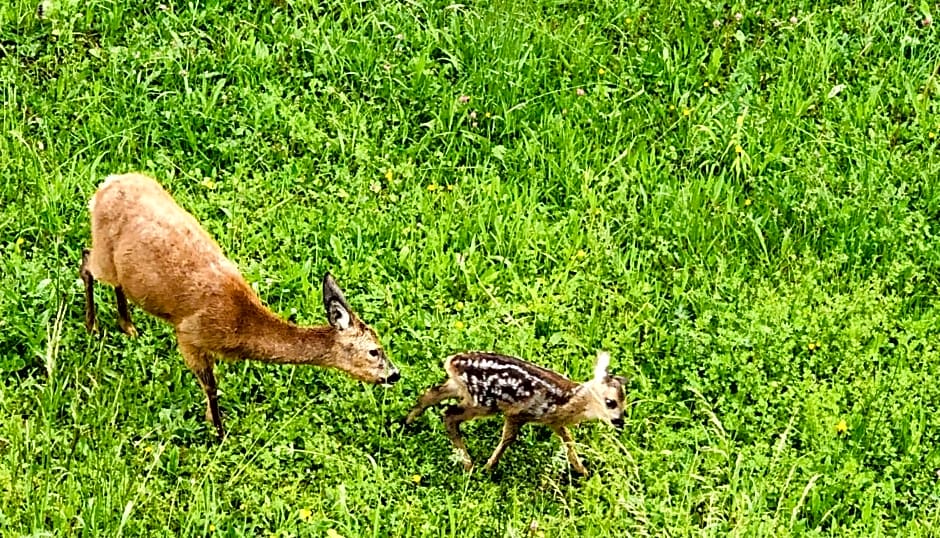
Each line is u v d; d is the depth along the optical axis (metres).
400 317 6.74
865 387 6.65
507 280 6.92
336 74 7.60
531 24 7.76
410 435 6.44
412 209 7.13
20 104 7.34
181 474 6.25
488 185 7.22
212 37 7.69
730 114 7.56
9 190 6.98
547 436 6.48
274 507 6.16
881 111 7.67
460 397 6.34
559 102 7.57
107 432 6.27
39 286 6.61
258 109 7.39
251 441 6.36
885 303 6.95
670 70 7.72
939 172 7.36
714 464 6.43
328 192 7.19
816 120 7.62
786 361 6.72
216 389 6.36
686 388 6.62
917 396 6.68
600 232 7.08
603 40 7.85
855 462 6.42
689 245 7.10
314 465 6.32
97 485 6.10
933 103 7.67
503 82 7.56
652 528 6.21
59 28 7.62
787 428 6.42
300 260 6.93
